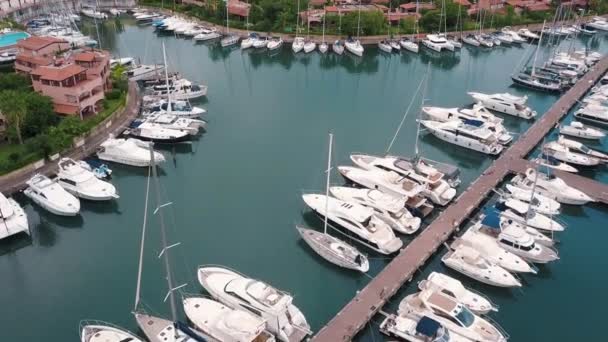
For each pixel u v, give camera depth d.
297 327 38.84
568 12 131.62
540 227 51.97
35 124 66.88
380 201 53.31
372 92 93.38
